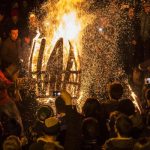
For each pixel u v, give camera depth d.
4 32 15.98
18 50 15.18
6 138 7.96
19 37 15.98
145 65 14.32
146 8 15.70
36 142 7.80
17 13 15.99
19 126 8.55
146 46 15.75
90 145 7.92
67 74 11.12
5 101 11.75
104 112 8.82
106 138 8.45
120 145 7.66
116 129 7.75
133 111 8.55
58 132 7.84
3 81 11.98
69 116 7.84
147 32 15.73
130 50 15.71
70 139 7.77
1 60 15.03
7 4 17.33
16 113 11.77
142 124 8.35
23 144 8.42
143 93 12.36
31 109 12.18
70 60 11.16
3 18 16.17
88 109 8.49
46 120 7.78
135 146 7.51
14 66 12.43
